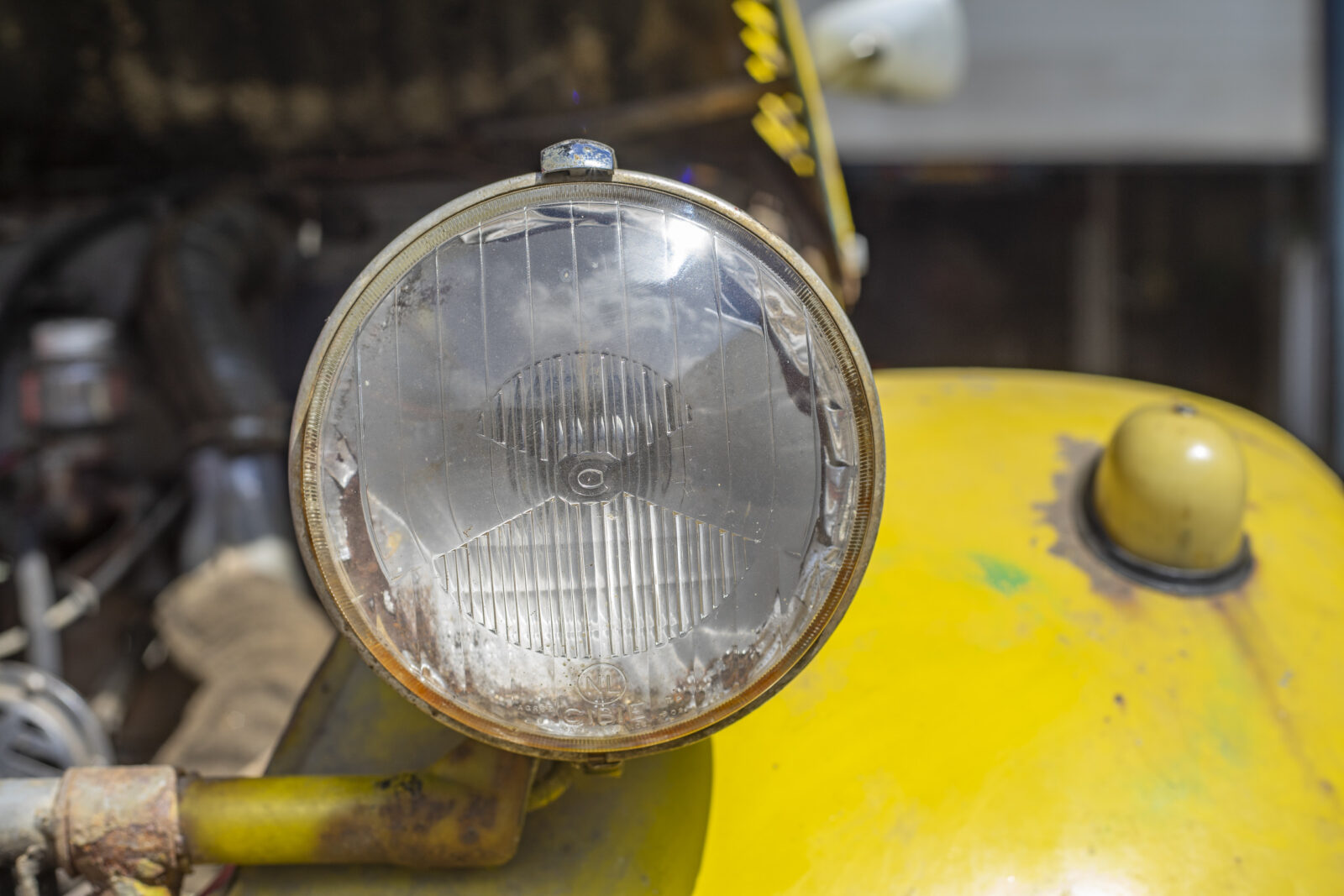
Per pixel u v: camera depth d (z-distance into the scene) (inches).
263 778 24.9
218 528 58.4
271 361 89.1
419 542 22.0
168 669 62.1
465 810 24.3
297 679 50.0
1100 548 28.3
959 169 175.0
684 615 22.3
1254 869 23.9
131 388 60.7
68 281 67.5
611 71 56.6
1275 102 159.0
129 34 58.4
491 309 21.7
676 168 60.6
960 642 26.7
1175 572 27.7
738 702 22.6
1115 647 26.6
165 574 62.8
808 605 22.5
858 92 54.7
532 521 22.0
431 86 62.6
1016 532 28.8
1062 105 158.6
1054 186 180.9
